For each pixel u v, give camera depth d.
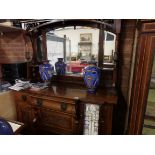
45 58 1.88
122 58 1.57
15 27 1.70
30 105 1.61
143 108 1.20
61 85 1.76
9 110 1.69
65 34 1.73
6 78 1.98
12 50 1.95
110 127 1.33
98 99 1.29
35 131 1.69
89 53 1.68
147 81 1.13
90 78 1.39
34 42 1.87
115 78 1.55
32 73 1.93
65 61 1.80
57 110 1.47
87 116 1.36
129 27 1.47
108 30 1.54
